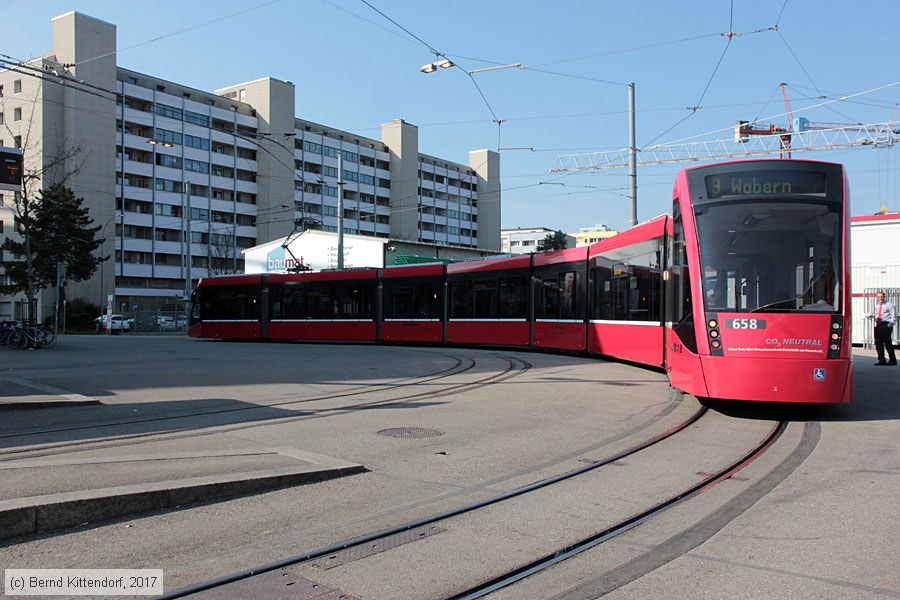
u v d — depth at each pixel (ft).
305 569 14.56
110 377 48.88
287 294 99.55
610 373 52.08
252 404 36.58
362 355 71.20
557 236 350.43
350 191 321.93
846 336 30.53
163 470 20.85
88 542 15.72
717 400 38.47
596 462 24.16
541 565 14.93
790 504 19.19
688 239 33.60
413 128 348.38
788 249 31.63
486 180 386.11
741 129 193.16
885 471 22.76
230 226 272.92
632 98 84.02
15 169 60.70
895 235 84.89
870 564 14.71
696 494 20.42
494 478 21.98
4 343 84.69
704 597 13.20
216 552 15.31
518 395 40.37
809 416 33.73
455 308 80.89
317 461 22.56
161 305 163.22
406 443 27.02
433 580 14.03
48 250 173.68
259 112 281.95
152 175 247.50
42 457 23.26
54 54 216.74
